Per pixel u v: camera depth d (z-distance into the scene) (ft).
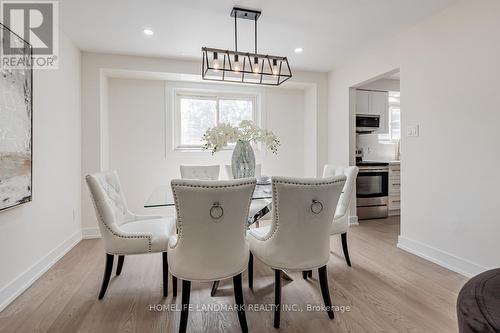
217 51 7.28
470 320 2.15
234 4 7.30
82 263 7.94
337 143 12.62
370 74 10.44
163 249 5.95
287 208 4.81
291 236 4.93
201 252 4.56
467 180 7.02
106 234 5.80
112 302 5.78
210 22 8.24
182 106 12.98
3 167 5.46
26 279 6.44
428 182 8.13
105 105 11.34
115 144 11.87
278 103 13.89
